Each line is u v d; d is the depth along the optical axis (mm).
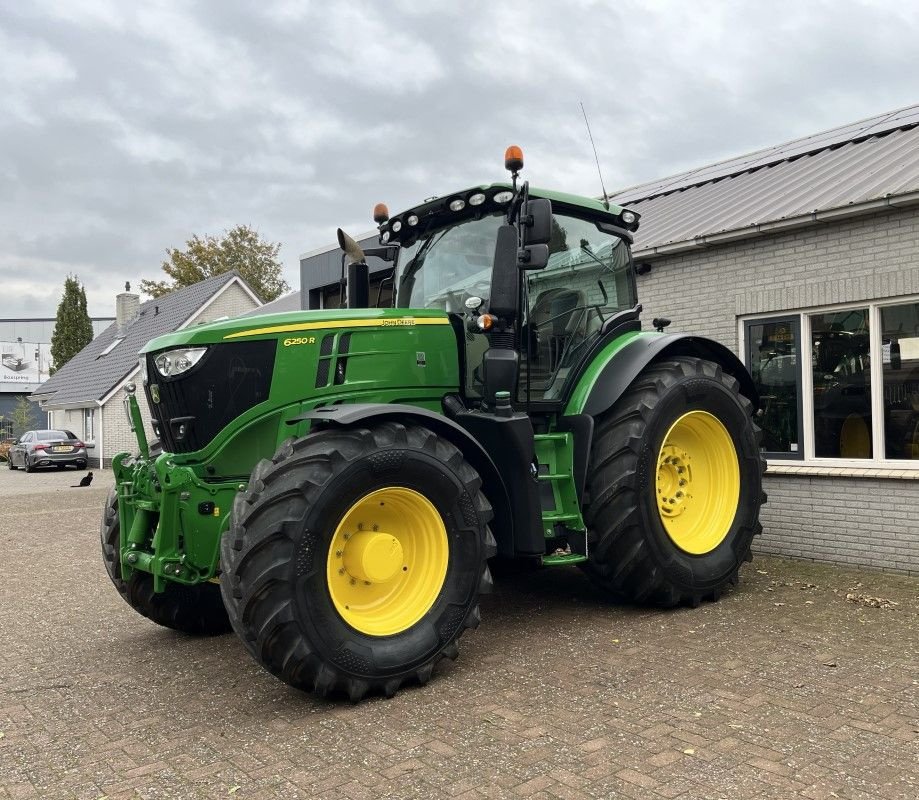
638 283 8375
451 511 4262
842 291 6691
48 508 14125
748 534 5797
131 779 3225
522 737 3441
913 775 3006
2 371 65062
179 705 4062
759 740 3326
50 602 6555
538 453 5207
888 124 9414
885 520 6426
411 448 4145
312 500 3807
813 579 6238
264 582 3691
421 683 4121
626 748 3291
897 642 4590
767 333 7359
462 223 5453
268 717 3828
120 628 5668
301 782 3125
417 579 4273
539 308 5398
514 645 4746
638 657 4441
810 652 4438
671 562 5289
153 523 4742
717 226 7621
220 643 5211
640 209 10445
